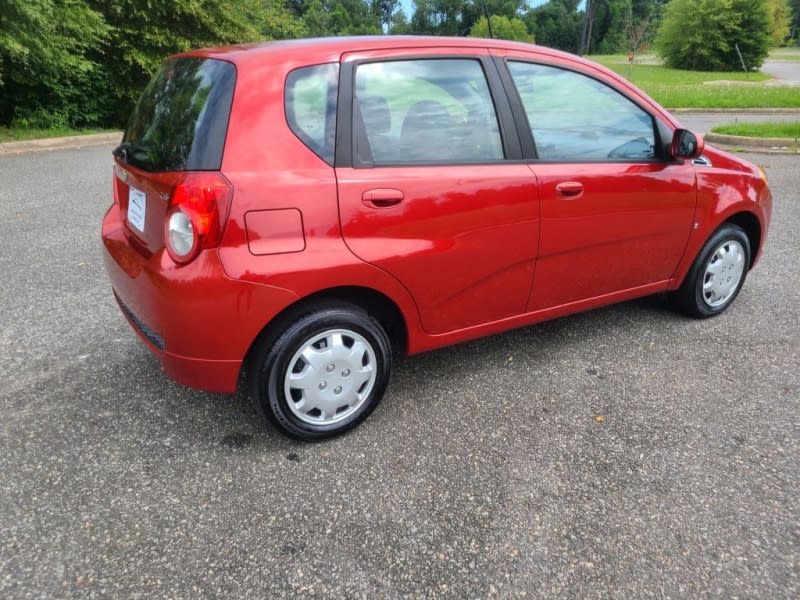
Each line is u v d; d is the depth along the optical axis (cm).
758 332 390
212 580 204
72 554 213
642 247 353
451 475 257
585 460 267
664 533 226
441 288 288
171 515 232
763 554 217
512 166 297
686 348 369
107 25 1311
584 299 345
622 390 323
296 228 243
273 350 253
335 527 228
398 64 274
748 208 393
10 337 367
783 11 7231
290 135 245
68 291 438
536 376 337
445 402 312
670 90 2367
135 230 275
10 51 1050
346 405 279
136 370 335
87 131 1291
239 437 281
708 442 279
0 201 698
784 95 2105
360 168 258
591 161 324
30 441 274
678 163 356
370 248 260
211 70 254
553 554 216
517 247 303
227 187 230
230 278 234
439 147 280
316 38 280
